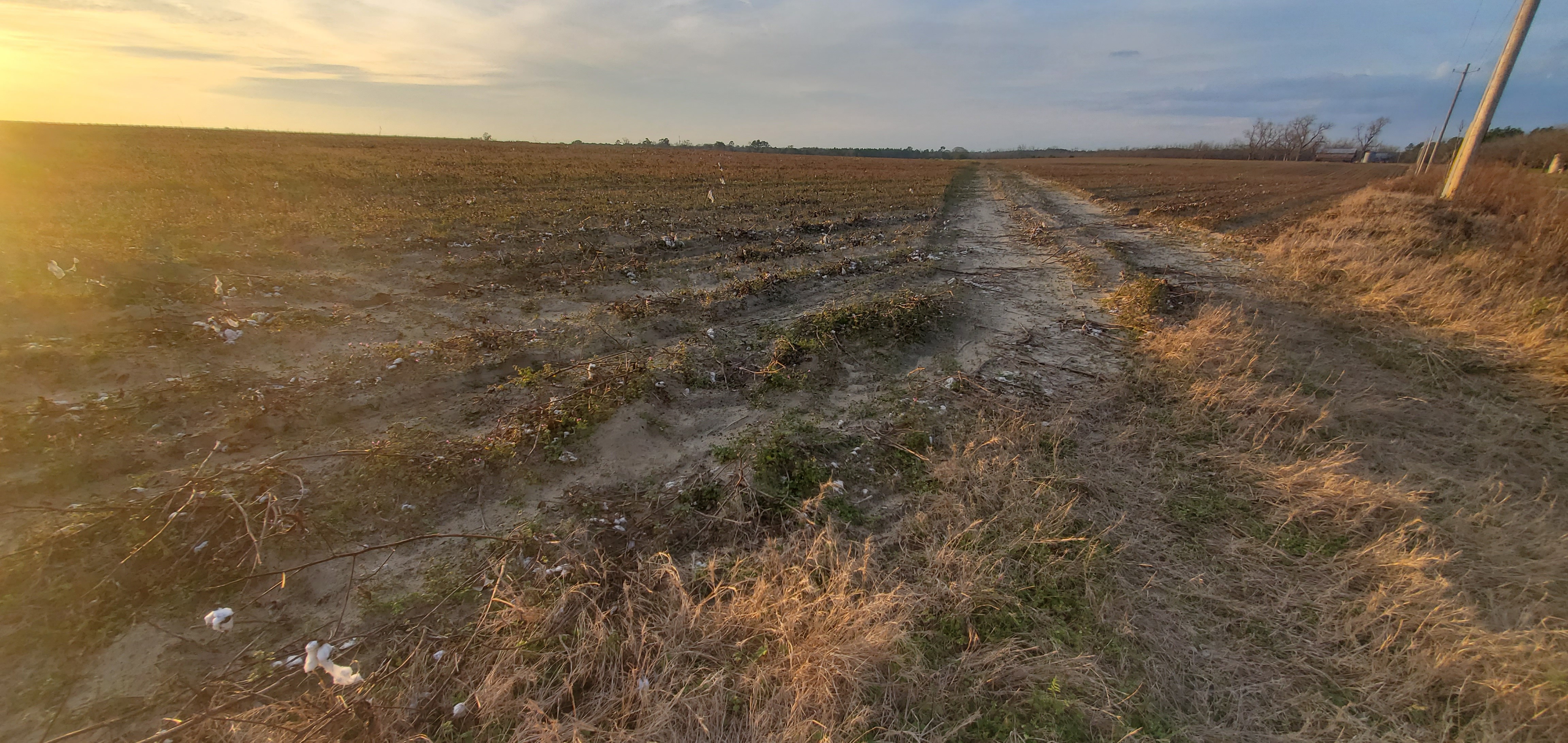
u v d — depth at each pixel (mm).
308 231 11391
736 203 20672
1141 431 5832
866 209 21000
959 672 3232
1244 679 3273
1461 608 3545
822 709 2924
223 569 3566
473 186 20859
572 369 6555
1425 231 12688
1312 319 8953
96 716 2783
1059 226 18609
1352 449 5527
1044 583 3871
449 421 5449
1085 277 11734
